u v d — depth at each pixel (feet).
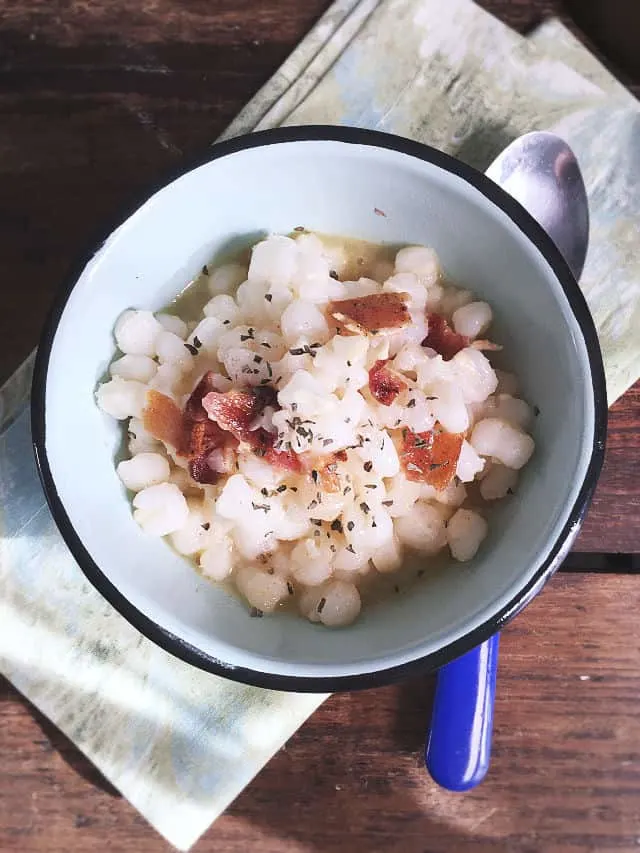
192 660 0.65
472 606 0.66
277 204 0.74
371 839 0.87
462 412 0.68
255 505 0.68
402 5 0.87
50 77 0.91
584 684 0.87
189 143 0.90
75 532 0.66
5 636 0.84
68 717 0.84
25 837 0.88
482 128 0.86
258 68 0.91
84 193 0.90
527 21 0.91
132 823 0.88
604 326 0.84
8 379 0.86
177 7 0.91
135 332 0.73
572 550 0.87
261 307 0.73
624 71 0.89
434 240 0.75
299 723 0.84
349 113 0.86
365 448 0.67
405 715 0.87
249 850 0.87
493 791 0.87
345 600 0.71
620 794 0.87
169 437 0.71
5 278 0.90
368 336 0.69
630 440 0.87
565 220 0.83
